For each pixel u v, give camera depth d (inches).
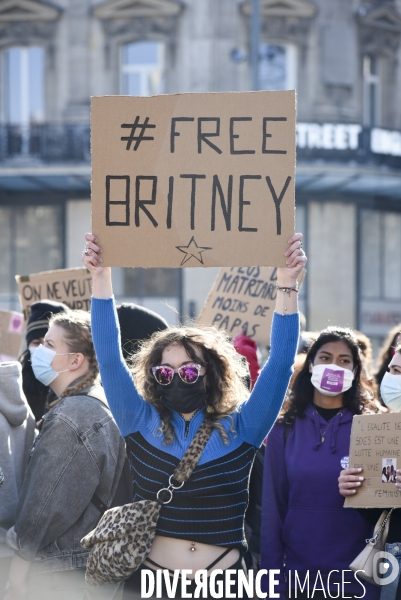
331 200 1443.2
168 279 1412.4
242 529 227.9
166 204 231.0
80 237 1435.8
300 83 1417.3
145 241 231.1
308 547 272.7
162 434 228.7
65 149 1417.3
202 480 221.9
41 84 1440.7
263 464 297.3
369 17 1446.9
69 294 402.0
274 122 229.3
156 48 1413.6
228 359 234.8
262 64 1411.2
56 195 1441.9
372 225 1476.4
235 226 229.1
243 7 1390.3
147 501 221.9
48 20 1428.4
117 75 1416.1
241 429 229.5
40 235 1450.5
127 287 1419.8
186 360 229.9
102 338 230.7
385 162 1451.8
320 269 1440.7
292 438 286.7
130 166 232.2
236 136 230.2
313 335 352.5
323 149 1411.2
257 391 228.5
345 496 261.3
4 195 1454.2
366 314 1466.5
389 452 258.4
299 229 1443.2
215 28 1384.1
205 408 233.1
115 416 232.2
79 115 1421.0
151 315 330.6
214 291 401.4
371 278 1476.4
